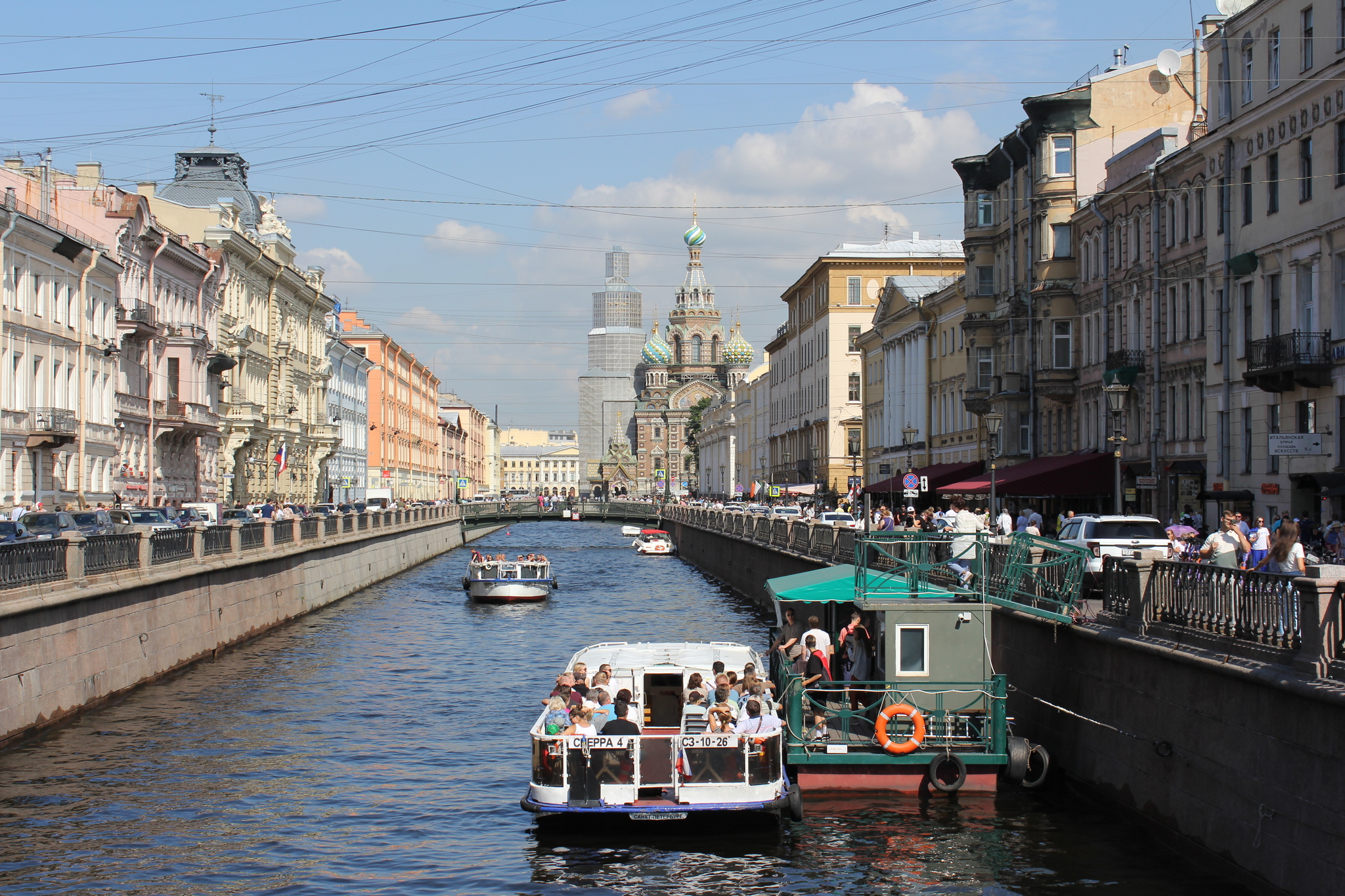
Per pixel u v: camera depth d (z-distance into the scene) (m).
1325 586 14.63
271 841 20.22
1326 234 31.97
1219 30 38.00
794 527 49.44
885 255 102.94
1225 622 17.11
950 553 27.53
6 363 46.34
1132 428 45.75
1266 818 15.63
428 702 32.12
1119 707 20.36
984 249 61.59
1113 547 29.03
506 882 18.33
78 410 53.16
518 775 24.56
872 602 23.28
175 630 35.28
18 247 47.44
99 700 29.52
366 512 69.38
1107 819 20.34
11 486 46.88
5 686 24.45
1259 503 35.56
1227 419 37.88
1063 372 51.66
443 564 89.94
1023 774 21.91
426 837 20.48
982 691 22.66
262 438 82.44
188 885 18.17
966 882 17.84
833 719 24.03
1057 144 52.41
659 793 20.12
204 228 73.69
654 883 18.22
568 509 125.56
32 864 18.98
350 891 17.98
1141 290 44.84
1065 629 22.73
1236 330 37.12
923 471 68.81
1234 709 16.52
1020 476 47.03
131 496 57.81
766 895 17.67
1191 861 17.80
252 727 28.62
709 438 188.25
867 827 20.41
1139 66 52.06
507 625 49.66
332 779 24.17
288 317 91.00
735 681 24.16
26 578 25.50
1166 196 42.84
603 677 23.59
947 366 70.88
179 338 65.38
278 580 47.88
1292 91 33.06
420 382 160.00
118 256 57.94
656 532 116.94
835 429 102.56
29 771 24.05
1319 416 32.62
